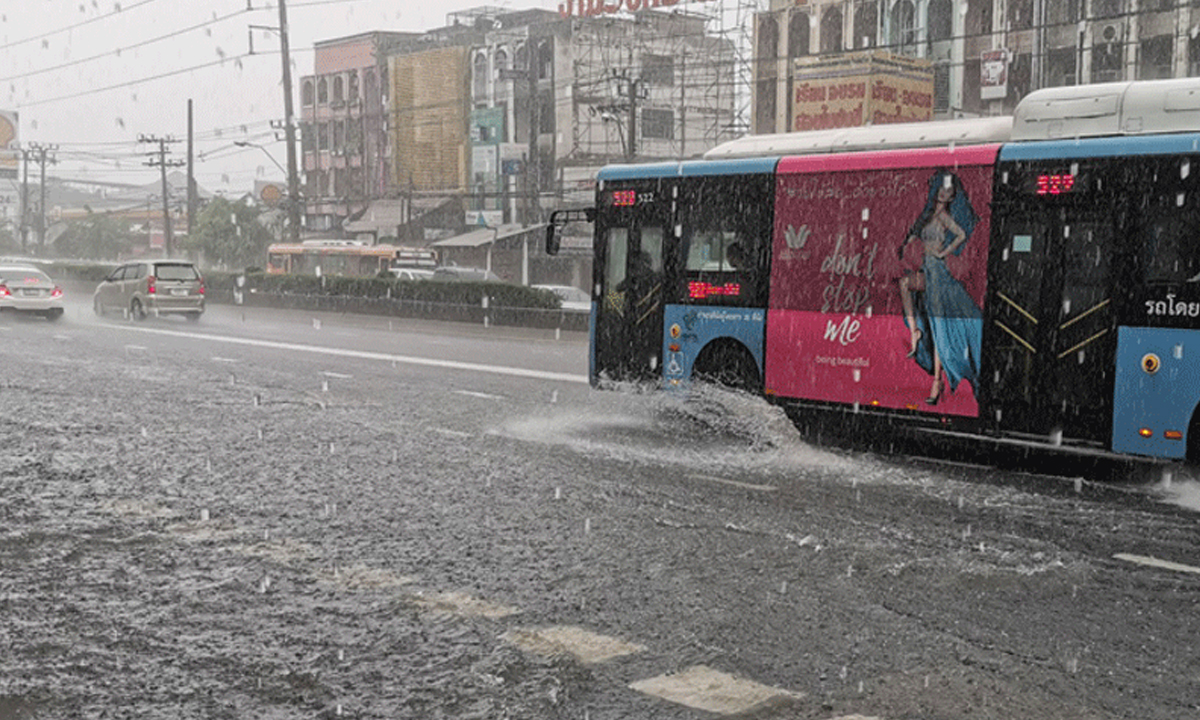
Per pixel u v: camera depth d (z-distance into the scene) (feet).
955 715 15.26
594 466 33.86
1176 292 32.71
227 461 33.55
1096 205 34.19
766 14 160.66
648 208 46.50
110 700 15.51
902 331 38.42
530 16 219.00
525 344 87.35
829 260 40.45
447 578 21.54
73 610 19.36
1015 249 35.86
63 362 60.90
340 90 242.78
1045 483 33.24
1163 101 34.01
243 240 222.07
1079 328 34.45
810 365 40.88
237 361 63.87
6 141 317.22
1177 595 21.18
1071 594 21.09
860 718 15.11
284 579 21.35
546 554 23.36
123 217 346.33
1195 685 16.55
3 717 14.88
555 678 16.43
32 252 313.53
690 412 44.62
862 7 149.89
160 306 100.07
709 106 203.51
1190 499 31.14
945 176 37.50
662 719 15.05
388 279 115.24
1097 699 15.93
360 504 28.02
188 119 216.33
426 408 46.16
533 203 203.00
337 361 65.92
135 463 32.94
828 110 139.44
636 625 18.88
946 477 33.76
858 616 19.52
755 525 26.27
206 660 17.07
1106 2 127.54
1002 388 36.06
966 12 140.67
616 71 188.55
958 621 19.34
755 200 42.78
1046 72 132.57
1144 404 33.22
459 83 216.54
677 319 45.19
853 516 27.53
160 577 21.42
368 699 15.64
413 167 224.94
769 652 17.65
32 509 26.84
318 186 249.75
